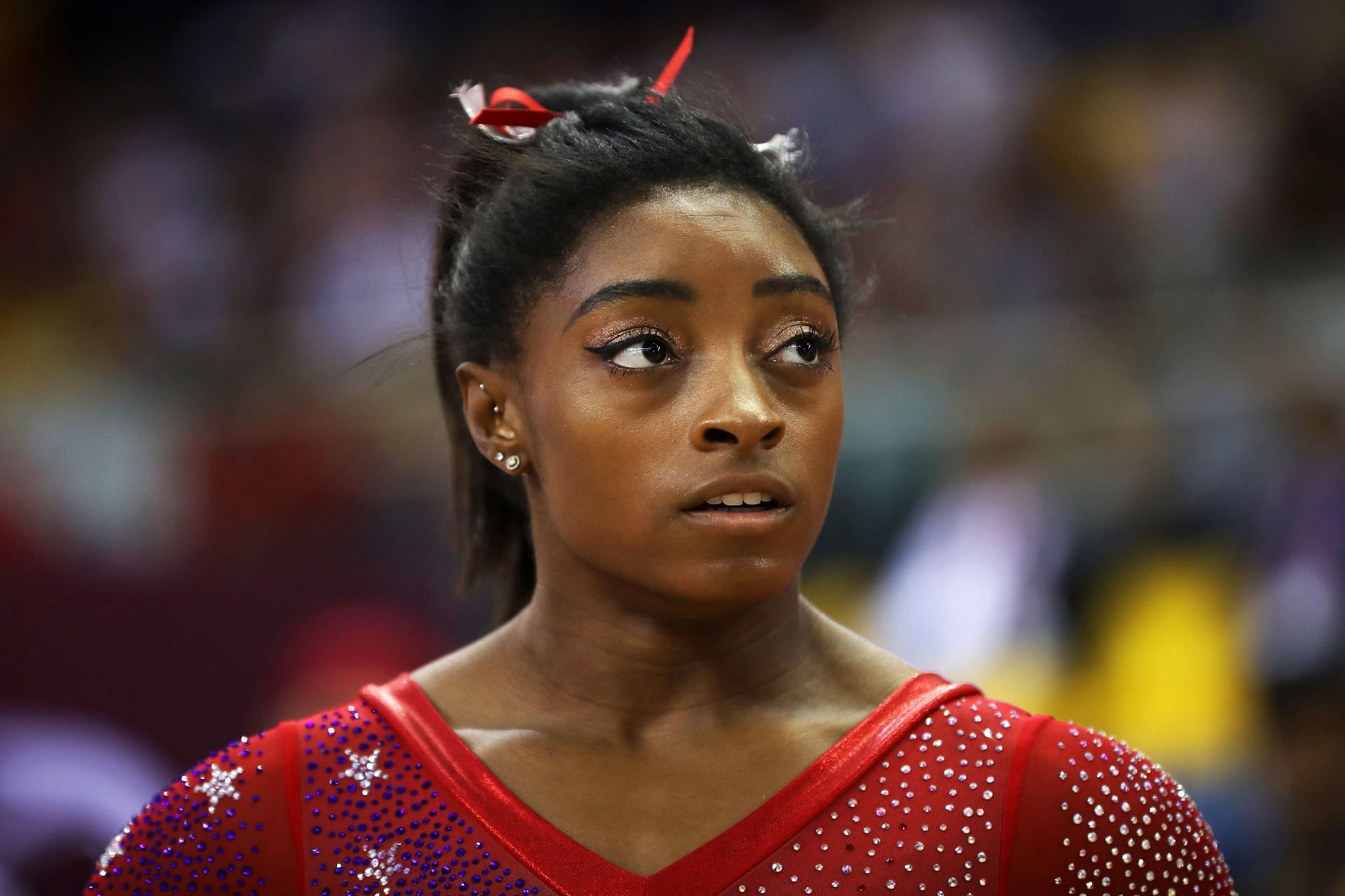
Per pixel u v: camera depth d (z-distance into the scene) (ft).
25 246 89.04
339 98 90.12
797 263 17.88
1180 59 81.76
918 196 77.51
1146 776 18.07
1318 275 61.98
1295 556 50.34
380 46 91.97
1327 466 52.21
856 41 83.66
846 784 17.60
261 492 58.44
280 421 60.03
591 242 17.85
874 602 53.88
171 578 50.01
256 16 94.84
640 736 18.53
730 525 16.89
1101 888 17.40
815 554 55.67
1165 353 58.34
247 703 49.65
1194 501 53.88
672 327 17.40
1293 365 56.90
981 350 58.34
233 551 54.95
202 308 83.61
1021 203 76.84
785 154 20.10
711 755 18.19
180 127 91.97
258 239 85.35
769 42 86.02
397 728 18.85
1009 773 17.56
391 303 65.72
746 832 17.37
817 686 19.04
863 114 80.53
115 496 58.59
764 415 16.78
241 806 18.81
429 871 17.81
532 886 17.43
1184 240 72.28
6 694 47.44
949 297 70.44
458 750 18.51
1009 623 50.70
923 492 55.93
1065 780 17.54
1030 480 54.85
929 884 17.12
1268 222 73.46
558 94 21.88
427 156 52.70
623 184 18.02
